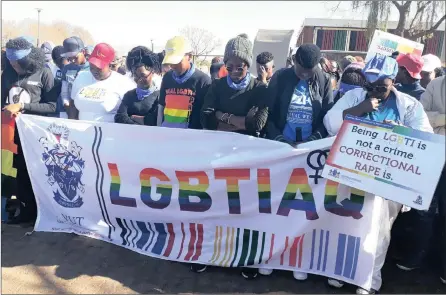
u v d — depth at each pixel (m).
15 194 4.26
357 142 2.87
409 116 3.06
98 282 3.29
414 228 3.61
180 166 3.44
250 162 3.27
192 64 3.78
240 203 3.38
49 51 6.60
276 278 3.43
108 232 3.83
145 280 3.35
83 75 4.16
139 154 3.55
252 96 3.45
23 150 3.96
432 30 12.81
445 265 3.31
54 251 3.75
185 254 3.53
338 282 3.25
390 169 2.78
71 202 3.91
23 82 4.14
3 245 3.84
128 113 3.94
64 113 4.91
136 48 3.86
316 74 3.35
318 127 3.37
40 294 3.10
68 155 3.81
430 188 2.68
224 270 3.53
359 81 3.78
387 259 3.74
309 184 3.21
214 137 3.37
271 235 3.35
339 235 3.21
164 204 3.57
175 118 3.75
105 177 3.71
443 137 2.65
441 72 5.29
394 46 3.86
